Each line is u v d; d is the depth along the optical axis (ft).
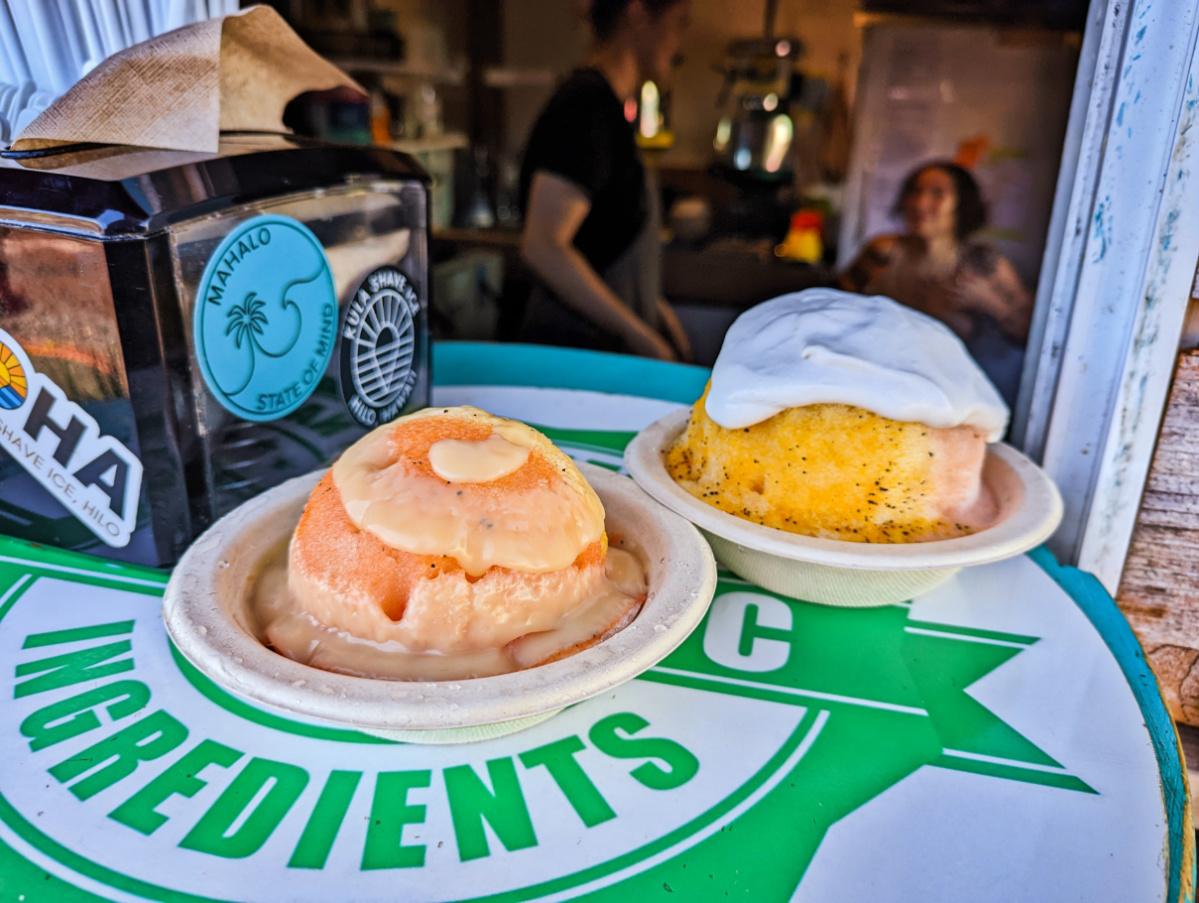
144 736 2.25
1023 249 8.21
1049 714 2.42
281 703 1.80
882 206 8.61
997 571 3.22
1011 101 7.89
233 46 3.17
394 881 1.83
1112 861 1.92
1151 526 3.81
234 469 2.91
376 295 3.40
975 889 1.84
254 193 2.71
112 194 2.37
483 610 2.10
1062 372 3.87
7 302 2.54
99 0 3.43
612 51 8.18
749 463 2.82
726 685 2.52
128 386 2.54
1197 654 3.98
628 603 2.35
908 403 2.65
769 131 8.87
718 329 9.24
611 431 4.16
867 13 8.04
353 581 2.11
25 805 2.00
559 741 2.28
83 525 2.89
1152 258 3.40
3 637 2.60
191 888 1.80
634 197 7.64
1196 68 3.17
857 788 2.13
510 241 8.61
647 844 1.95
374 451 2.31
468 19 8.92
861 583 2.70
